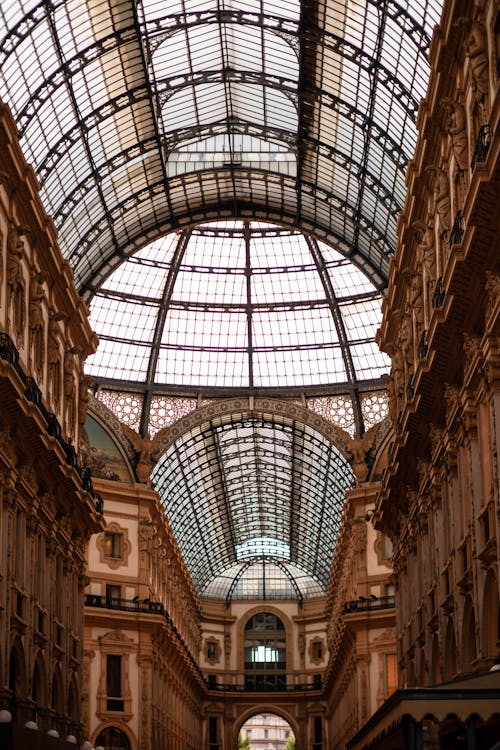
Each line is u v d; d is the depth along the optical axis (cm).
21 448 3472
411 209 3694
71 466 4075
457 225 2936
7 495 3303
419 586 4088
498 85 2403
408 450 4003
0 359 3019
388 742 2380
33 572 3678
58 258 4069
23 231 3434
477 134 2773
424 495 3894
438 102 3119
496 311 2528
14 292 3503
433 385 3353
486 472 2783
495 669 2120
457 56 2892
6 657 3212
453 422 3194
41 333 3947
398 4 3994
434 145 3322
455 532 3250
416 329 3969
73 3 4128
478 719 2045
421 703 2016
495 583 2723
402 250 3975
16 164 3350
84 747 3569
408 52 4203
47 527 4022
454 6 2728
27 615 3541
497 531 2547
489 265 2600
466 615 3072
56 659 4150
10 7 3922
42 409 3759
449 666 3400
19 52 4128
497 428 2572
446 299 2877
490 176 2347
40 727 3800
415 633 4200
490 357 2609
